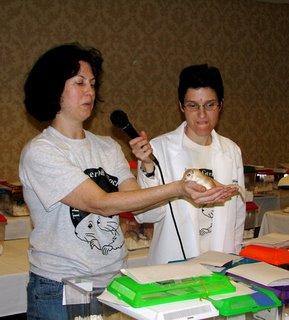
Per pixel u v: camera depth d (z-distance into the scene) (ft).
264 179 13.67
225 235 6.08
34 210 4.98
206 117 5.90
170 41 17.10
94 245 4.86
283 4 19.15
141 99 16.74
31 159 4.82
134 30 16.43
